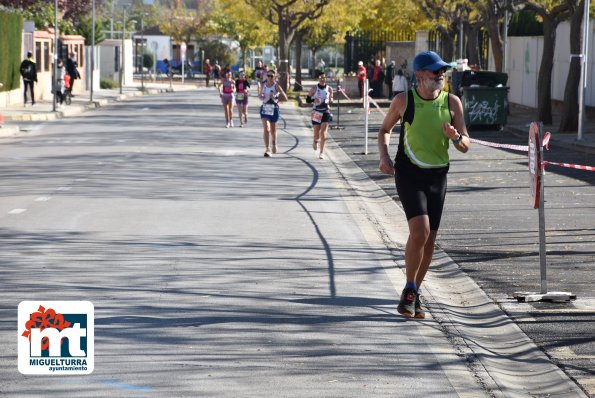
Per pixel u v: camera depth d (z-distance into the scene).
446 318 19.69
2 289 21.00
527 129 72.81
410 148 19.14
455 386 15.33
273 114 53.41
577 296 21.69
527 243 28.31
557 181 43.09
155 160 49.38
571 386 15.48
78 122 80.00
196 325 18.41
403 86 115.56
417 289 19.77
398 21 128.88
